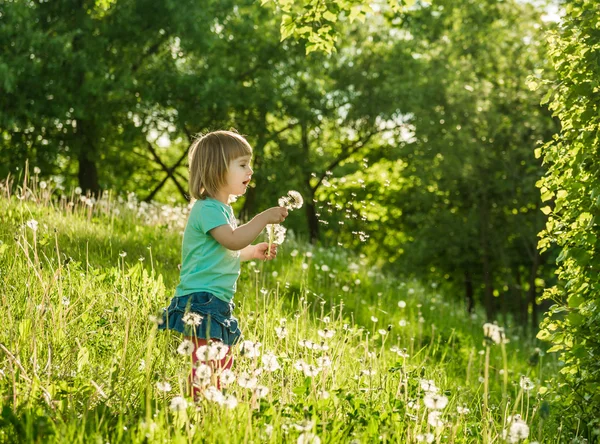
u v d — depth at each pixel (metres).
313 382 3.21
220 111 22.95
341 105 27.17
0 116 18.28
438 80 22.50
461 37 24.23
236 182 3.80
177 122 22.31
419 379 3.69
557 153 4.68
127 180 28.33
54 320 3.75
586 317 4.41
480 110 21.70
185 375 3.18
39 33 17.97
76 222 7.92
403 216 29.73
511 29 23.78
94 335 3.94
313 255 10.88
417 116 23.27
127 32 20.28
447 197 25.97
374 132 28.50
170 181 33.53
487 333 2.62
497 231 24.83
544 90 20.48
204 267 3.65
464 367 7.59
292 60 25.30
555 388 4.64
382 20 27.36
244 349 3.21
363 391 3.74
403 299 10.41
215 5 21.70
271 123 25.91
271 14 24.12
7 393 3.01
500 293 30.12
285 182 25.14
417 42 26.61
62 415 2.89
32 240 6.33
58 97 18.89
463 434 3.48
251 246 4.02
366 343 4.32
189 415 2.96
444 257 26.91
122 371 3.38
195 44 21.25
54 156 20.97
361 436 3.02
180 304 3.61
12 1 17.80
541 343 12.34
